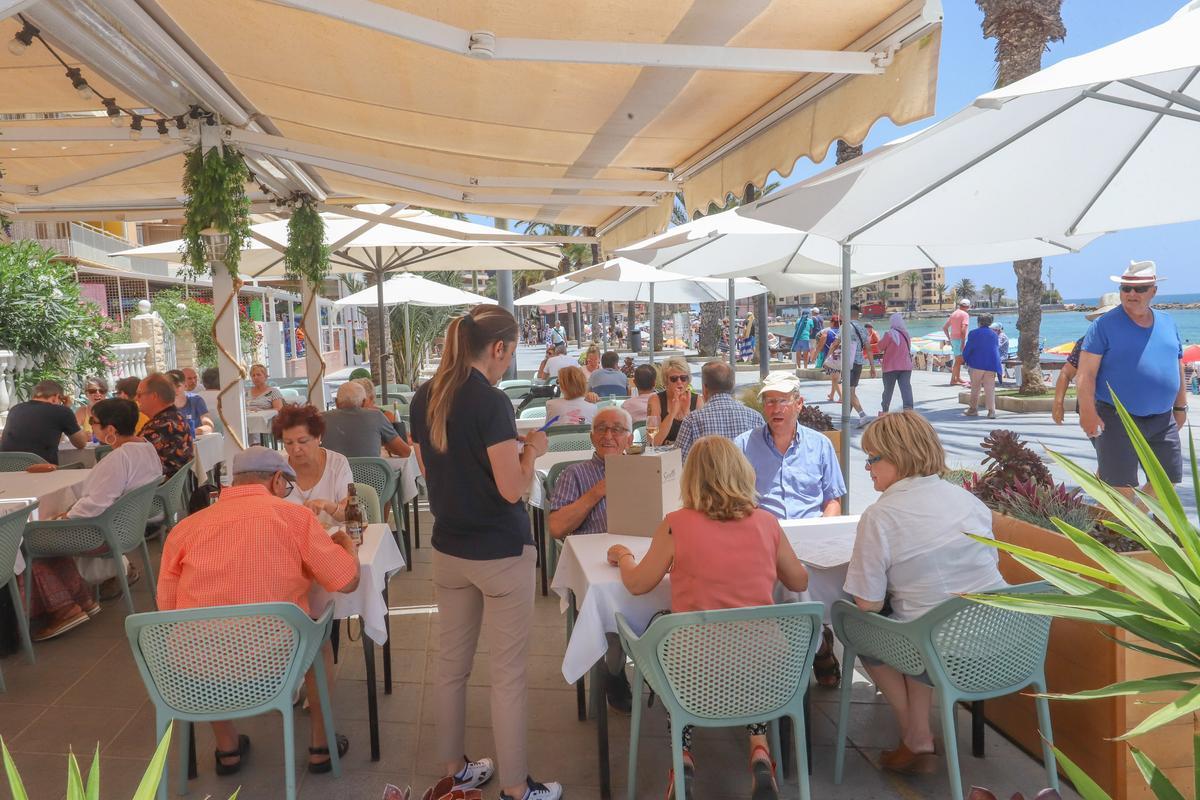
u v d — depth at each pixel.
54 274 12.08
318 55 4.92
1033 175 3.45
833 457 4.52
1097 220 3.78
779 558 3.15
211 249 6.55
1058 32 13.81
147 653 2.95
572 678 3.17
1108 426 5.11
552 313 54.12
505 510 3.06
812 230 3.42
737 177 5.81
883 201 3.41
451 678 3.22
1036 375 14.12
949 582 3.05
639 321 57.47
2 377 10.46
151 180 8.84
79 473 6.02
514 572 3.06
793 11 3.72
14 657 4.73
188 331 19.45
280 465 3.27
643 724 3.88
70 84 6.57
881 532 3.10
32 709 4.10
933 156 3.19
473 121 5.98
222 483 5.45
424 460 3.13
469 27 4.11
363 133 6.98
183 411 8.28
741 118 5.46
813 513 4.46
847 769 3.47
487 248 11.45
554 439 6.88
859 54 3.87
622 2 3.76
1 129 6.11
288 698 3.02
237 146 6.57
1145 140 3.28
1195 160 3.36
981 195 3.57
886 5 3.65
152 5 4.64
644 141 6.18
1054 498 3.67
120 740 3.80
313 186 8.70
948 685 2.95
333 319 35.84
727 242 6.48
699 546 3.01
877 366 20.91
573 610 3.88
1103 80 1.81
